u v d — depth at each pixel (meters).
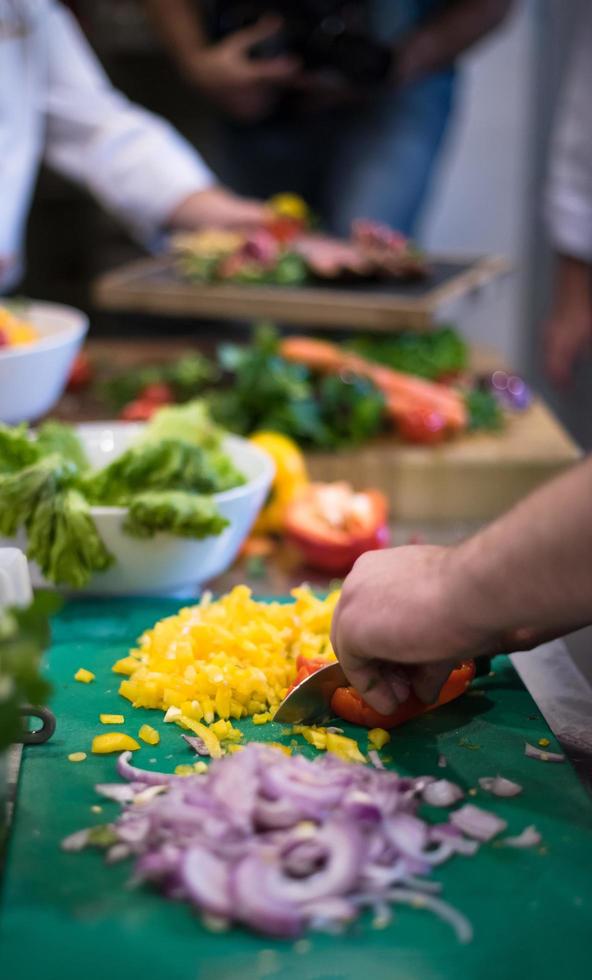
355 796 0.81
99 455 1.40
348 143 2.82
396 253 2.30
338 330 2.49
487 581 0.79
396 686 0.94
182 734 0.98
